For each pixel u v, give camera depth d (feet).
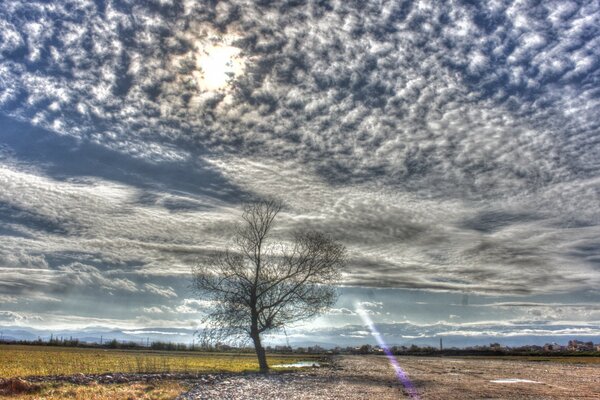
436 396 84.94
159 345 492.13
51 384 95.45
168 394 85.56
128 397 79.30
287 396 85.81
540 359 299.99
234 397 84.07
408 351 497.87
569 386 104.42
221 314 162.61
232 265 163.63
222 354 385.70
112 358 231.71
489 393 90.02
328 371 161.89
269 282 164.66
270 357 334.85
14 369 140.87
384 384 110.22
